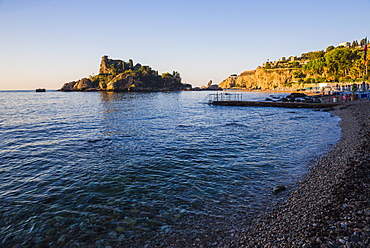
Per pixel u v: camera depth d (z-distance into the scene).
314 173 11.77
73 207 9.24
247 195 9.99
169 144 19.73
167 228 7.72
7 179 12.26
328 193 8.98
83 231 7.66
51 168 13.94
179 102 84.56
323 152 15.66
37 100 104.06
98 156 16.34
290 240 6.35
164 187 11.02
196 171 13.13
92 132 25.67
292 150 17.06
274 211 8.39
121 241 7.11
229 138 21.88
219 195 10.09
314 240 6.15
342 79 117.81
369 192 8.45
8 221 8.30
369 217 6.80
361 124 22.95
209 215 8.45
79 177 12.42
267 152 16.81
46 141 21.25
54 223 8.15
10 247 6.94
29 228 7.88
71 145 19.64
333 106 48.97
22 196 10.26
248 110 52.56
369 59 98.75
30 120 35.97
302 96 78.19
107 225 7.98
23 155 16.80
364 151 13.76
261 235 6.90
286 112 46.19
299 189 10.07
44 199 9.95
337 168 11.71
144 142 20.53
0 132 25.88
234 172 12.88
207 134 24.00
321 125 27.59
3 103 82.44
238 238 6.93
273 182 11.29
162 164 14.41
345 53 127.44
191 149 18.02
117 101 91.94
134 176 12.46
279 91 172.12
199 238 7.10
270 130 25.75
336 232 6.36
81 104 75.31
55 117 39.97
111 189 10.87
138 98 116.94
